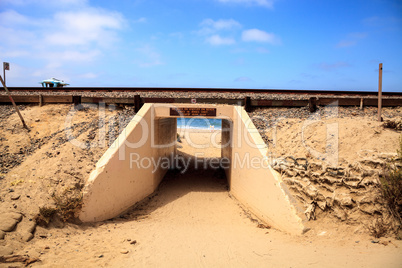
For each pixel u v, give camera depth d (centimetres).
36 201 785
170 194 1316
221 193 1354
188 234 823
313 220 747
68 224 792
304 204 782
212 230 870
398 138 826
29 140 1135
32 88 1817
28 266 531
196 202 1218
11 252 580
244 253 658
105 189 930
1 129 1184
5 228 646
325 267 520
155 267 591
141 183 1190
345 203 707
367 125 977
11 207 731
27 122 1248
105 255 630
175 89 1802
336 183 763
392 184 644
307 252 607
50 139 1145
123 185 1039
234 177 1295
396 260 489
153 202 1194
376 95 1731
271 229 846
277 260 591
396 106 1402
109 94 1641
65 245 666
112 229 830
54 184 863
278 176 876
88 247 669
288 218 779
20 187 827
